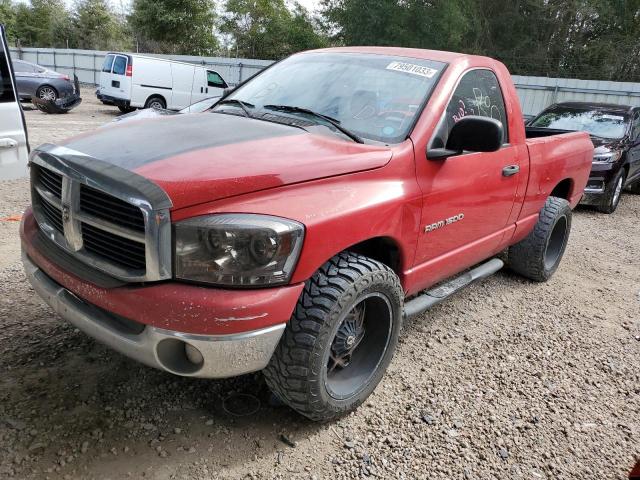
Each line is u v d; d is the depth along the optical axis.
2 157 4.71
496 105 3.95
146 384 3.08
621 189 9.59
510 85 4.17
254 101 3.63
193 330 2.23
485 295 4.97
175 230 2.24
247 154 2.58
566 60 30.09
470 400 3.29
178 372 2.38
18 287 4.07
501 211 4.07
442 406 3.20
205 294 2.25
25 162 4.90
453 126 3.18
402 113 3.25
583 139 5.44
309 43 35.91
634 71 28.94
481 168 3.64
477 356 3.83
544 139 4.68
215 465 2.56
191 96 18.92
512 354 3.92
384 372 3.15
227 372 2.35
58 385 2.99
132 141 2.69
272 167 2.48
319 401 2.68
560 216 5.14
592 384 3.65
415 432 2.94
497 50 29.89
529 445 2.96
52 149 2.67
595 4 28.64
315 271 2.53
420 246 3.24
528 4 29.64
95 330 2.49
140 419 2.80
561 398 3.44
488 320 4.45
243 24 41.38
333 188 2.64
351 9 25.81
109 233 2.42
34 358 3.21
